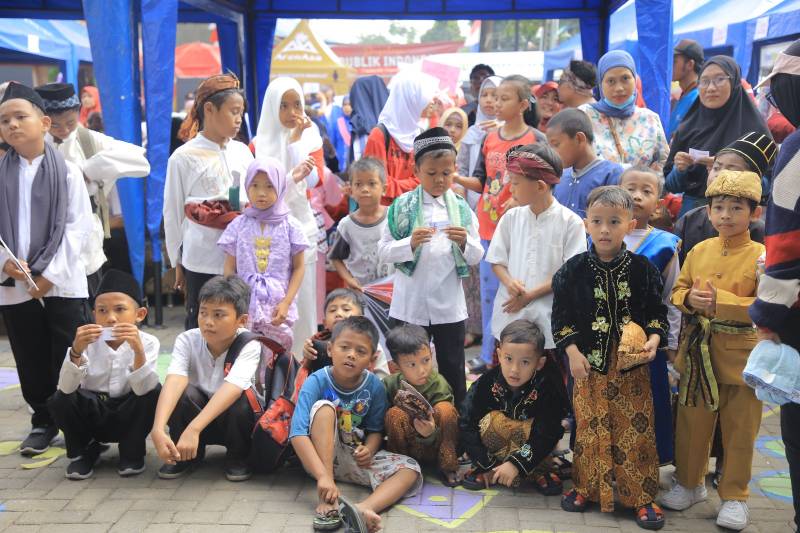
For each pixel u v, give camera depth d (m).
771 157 3.41
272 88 4.92
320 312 5.51
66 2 8.12
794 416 2.72
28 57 12.59
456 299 4.01
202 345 3.78
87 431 3.72
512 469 3.44
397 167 5.55
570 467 3.78
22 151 3.85
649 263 3.31
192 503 3.43
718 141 4.63
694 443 3.31
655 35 5.87
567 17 8.59
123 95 6.10
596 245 3.29
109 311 3.68
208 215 4.30
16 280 3.82
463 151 5.84
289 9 9.03
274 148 4.98
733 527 3.17
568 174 4.34
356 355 3.51
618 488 3.31
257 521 3.26
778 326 2.58
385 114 5.58
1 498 3.47
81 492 3.54
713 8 10.87
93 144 4.81
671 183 4.65
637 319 3.29
